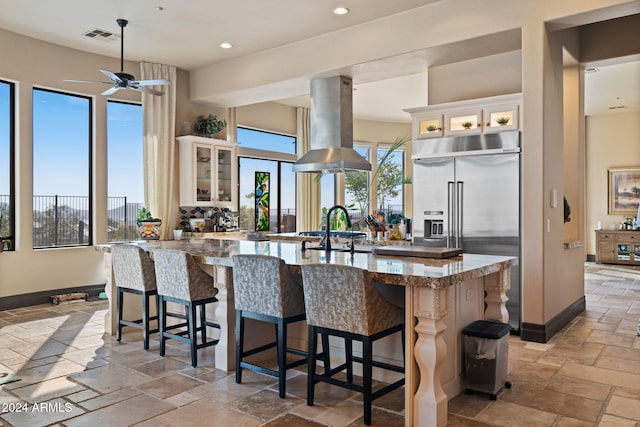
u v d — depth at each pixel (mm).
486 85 5332
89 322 5160
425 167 5340
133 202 7102
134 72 6906
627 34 5398
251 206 9289
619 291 7117
